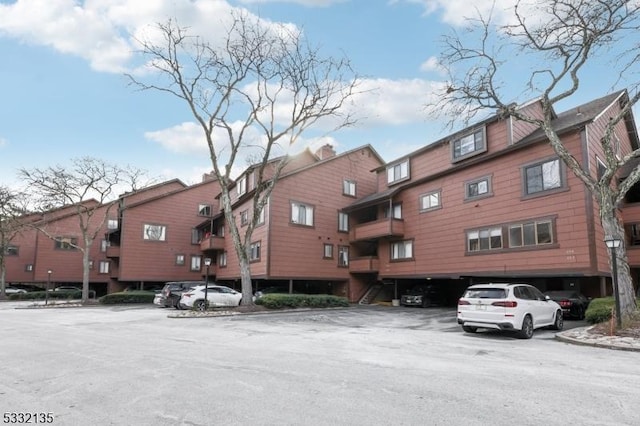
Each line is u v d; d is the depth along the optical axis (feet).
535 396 18.10
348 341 35.50
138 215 113.50
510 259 63.46
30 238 139.74
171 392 18.56
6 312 72.43
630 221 65.57
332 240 93.09
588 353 29.78
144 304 96.02
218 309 66.49
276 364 24.75
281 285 99.86
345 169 98.94
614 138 68.18
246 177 97.09
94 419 15.17
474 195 70.49
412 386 19.66
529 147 62.59
